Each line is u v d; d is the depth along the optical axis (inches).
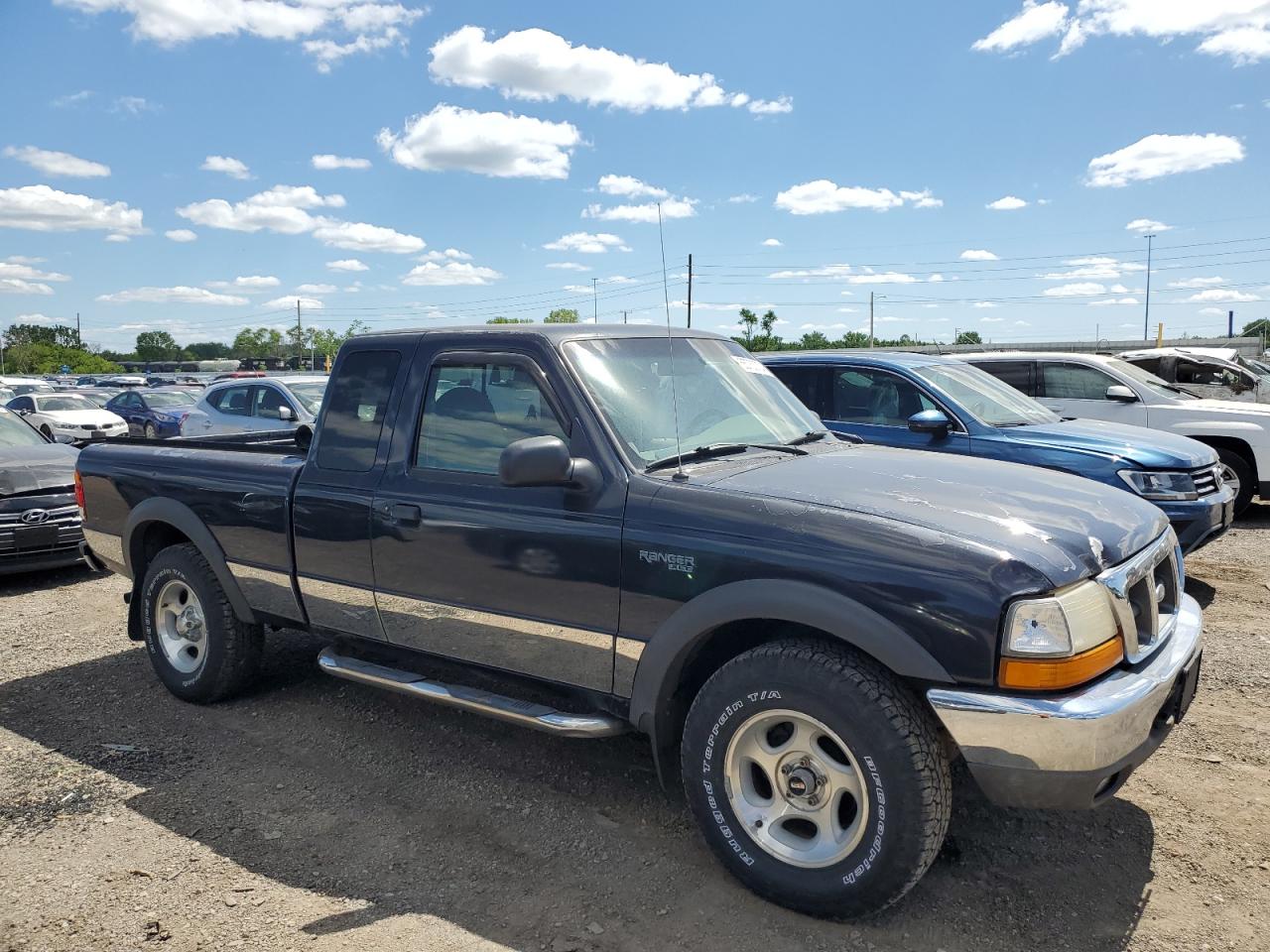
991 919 111.2
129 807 142.3
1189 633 121.8
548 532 129.1
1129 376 374.3
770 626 120.6
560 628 129.4
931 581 102.6
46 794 146.6
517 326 143.3
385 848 129.9
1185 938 107.1
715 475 126.2
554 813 139.1
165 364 3543.3
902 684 107.3
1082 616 102.3
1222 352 649.0
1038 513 115.8
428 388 148.3
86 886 120.9
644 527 121.2
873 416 281.4
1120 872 121.0
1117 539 114.5
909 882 104.3
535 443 121.0
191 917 113.7
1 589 287.6
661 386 142.6
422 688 145.0
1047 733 97.8
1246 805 137.3
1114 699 100.6
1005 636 99.7
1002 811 136.7
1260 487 354.0
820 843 111.7
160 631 188.7
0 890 120.2
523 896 117.8
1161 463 241.6
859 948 106.1
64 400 871.1
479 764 156.1
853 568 106.6
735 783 116.1
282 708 181.8
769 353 317.7
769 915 112.9
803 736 112.0
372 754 160.6
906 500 116.1
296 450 196.5
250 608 175.0
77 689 194.2
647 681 121.1
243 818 138.6
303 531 159.3
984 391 284.7
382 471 150.0
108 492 198.4
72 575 307.6
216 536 175.3
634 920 112.3
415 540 143.4
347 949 107.3
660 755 124.0
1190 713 171.0
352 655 172.1
